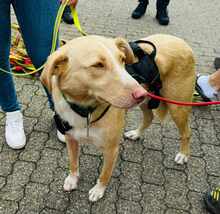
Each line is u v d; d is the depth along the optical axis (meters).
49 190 2.76
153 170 3.03
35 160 3.01
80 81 2.02
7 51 2.79
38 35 2.73
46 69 2.05
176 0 7.40
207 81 3.90
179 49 2.74
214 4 7.41
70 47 2.04
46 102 3.70
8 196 2.69
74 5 2.57
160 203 2.75
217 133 3.56
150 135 3.41
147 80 2.54
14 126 3.14
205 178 3.01
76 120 2.28
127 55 2.33
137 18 6.11
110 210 2.66
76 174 2.78
